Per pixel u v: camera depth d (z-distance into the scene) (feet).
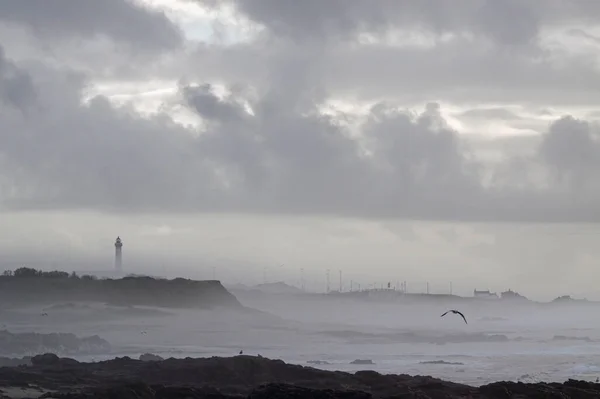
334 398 444.96
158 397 497.46
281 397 443.73
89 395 477.77
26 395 492.54
